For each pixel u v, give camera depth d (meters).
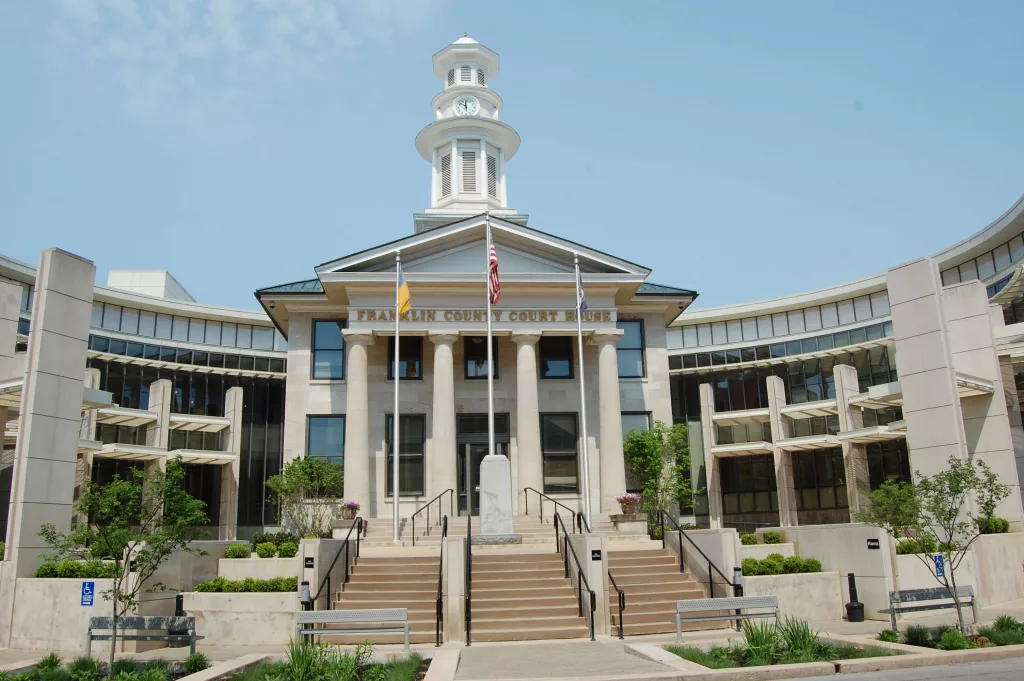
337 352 39.38
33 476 24.03
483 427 38.56
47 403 24.88
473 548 28.09
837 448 54.19
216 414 58.78
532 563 24.92
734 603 18.94
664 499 37.50
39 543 23.81
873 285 58.06
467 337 39.53
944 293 33.50
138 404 55.50
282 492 35.78
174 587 22.73
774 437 51.78
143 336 56.75
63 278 26.03
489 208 47.69
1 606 22.05
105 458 46.88
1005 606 25.98
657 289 40.78
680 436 38.91
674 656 16.17
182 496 18.11
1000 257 50.97
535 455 36.00
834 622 23.64
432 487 35.84
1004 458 30.97
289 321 39.62
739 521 57.41
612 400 37.09
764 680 14.27
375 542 31.45
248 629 22.23
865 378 57.59
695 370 63.44
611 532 32.97
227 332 61.84
